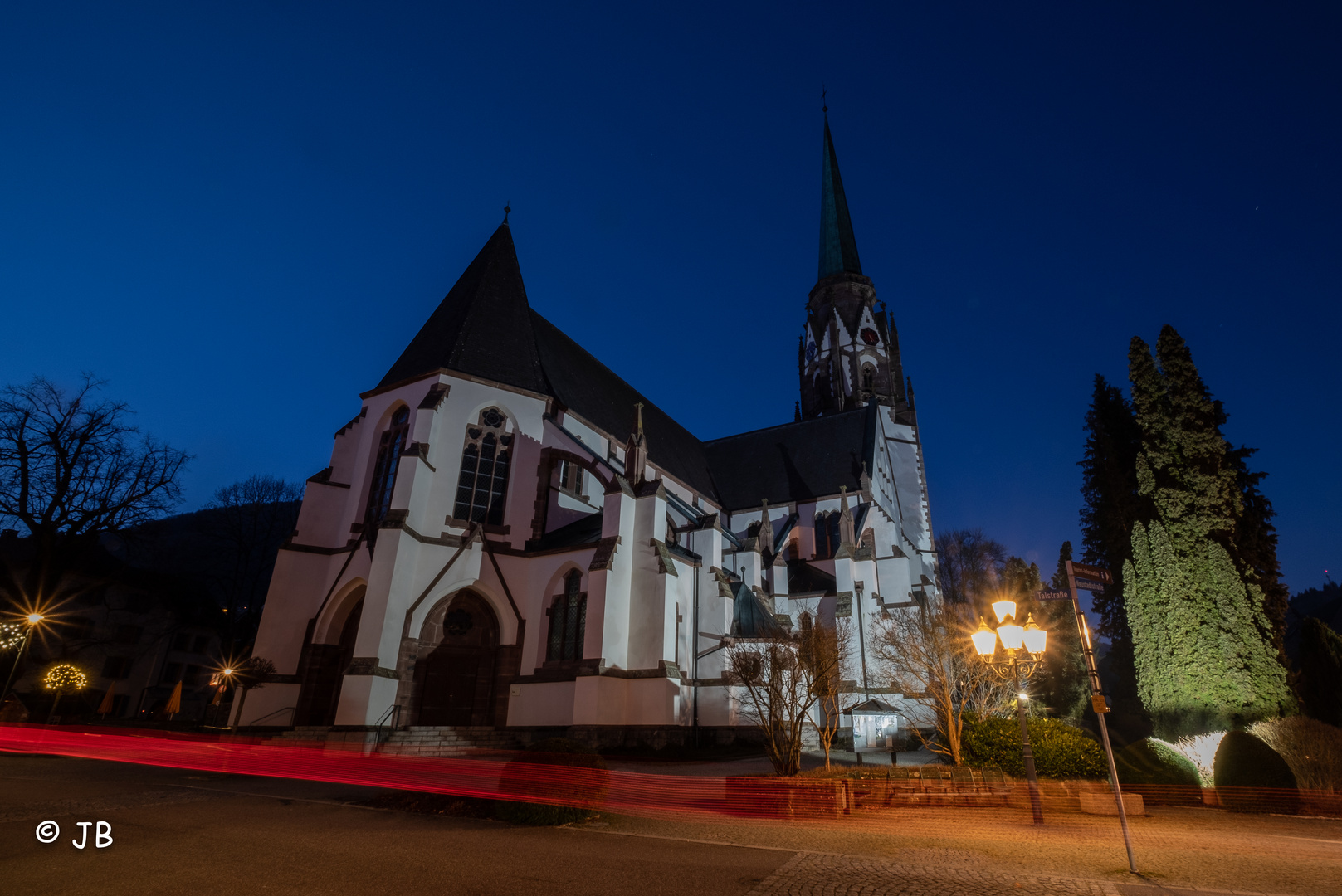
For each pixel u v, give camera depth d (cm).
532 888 945
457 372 3409
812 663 2648
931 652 3094
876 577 4141
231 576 6875
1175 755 1942
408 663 2823
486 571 3178
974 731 2078
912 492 6184
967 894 948
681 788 1977
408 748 2556
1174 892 962
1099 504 3984
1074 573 1330
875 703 3569
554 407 3753
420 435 3159
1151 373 2969
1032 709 4062
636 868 1070
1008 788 1752
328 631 3041
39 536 4038
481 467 3394
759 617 3597
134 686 6031
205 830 1273
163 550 7031
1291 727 2016
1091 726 4525
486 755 2678
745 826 1455
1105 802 1648
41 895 859
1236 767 1822
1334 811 1722
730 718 3106
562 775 1527
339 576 3080
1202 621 2536
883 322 6862
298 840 1212
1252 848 1271
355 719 2575
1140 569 2748
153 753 2617
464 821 1439
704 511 5147
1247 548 3216
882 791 1689
